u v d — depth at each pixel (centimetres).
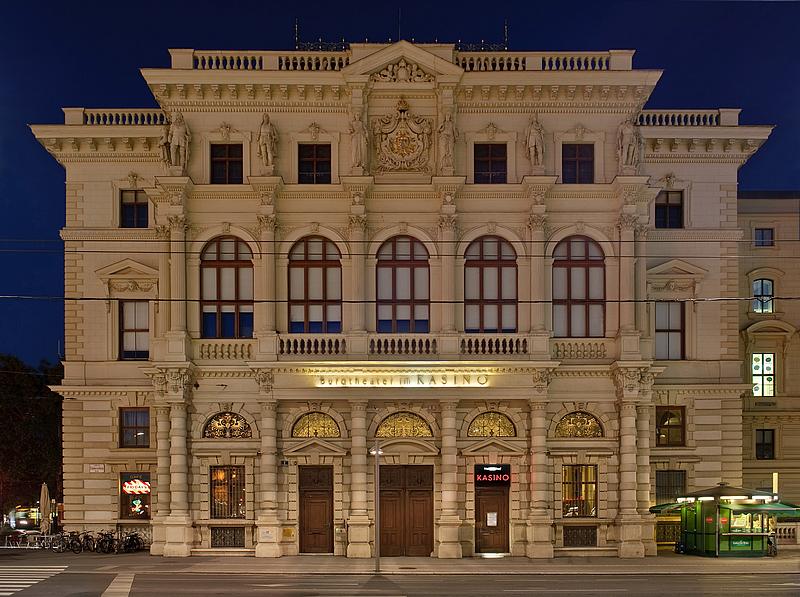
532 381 3894
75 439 4284
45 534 4609
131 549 4056
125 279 4309
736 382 4253
